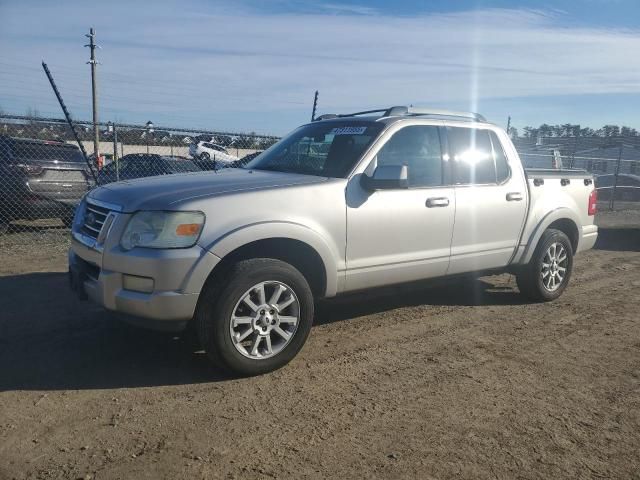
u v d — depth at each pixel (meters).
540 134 33.44
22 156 10.20
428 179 5.30
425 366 4.57
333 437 3.43
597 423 3.71
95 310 5.68
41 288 6.49
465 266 5.62
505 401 3.98
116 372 4.25
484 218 5.67
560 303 6.59
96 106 27.47
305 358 4.65
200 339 4.08
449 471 3.11
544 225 6.26
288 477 3.01
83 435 3.36
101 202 4.42
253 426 3.53
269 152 5.83
